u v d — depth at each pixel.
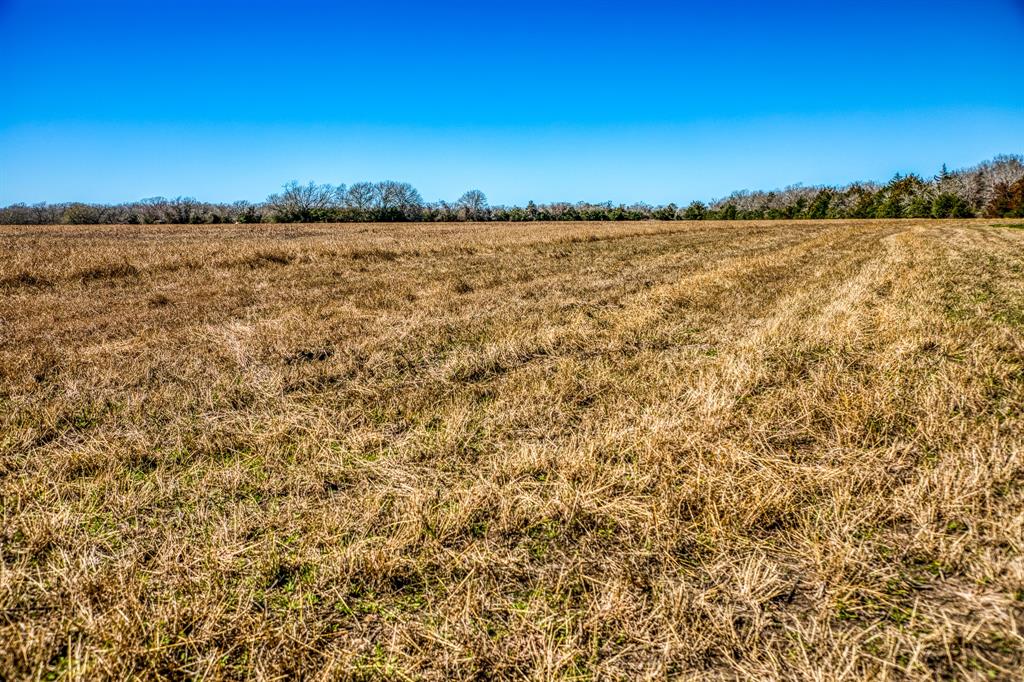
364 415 4.26
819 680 1.92
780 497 2.91
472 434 3.90
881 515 2.81
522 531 2.77
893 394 4.32
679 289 9.46
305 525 2.83
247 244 19.12
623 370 5.31
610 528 2.79
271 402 4.54
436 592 2.38
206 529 2.80
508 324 7.20
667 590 2.36
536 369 5.38
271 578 2.46
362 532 2.77
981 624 2.15
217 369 5.35
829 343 5.98
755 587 2.36
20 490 3.10
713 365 5.33
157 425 4.05
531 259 16.14
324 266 14.07
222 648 2.09
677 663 2.02
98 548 2.66
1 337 6.47
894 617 2.21
